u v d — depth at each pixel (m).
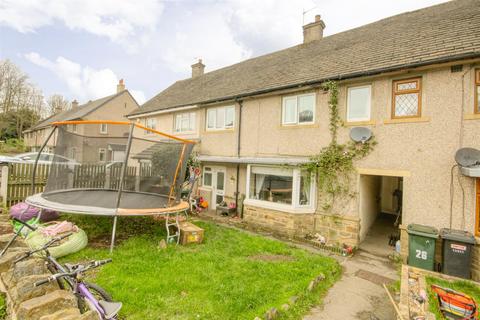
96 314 2.92
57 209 6.20
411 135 7.25
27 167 9.40
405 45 8.36
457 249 5.83
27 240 5.23
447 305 3.95
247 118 11.64
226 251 6.58
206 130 13.76
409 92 7.43
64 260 5.35
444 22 8.53
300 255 6.63
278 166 9.51
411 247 6.39
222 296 4.23
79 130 30.91
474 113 6.44
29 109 48.94
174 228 8.15
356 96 8.49
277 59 14.09
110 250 5.92
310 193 9.05
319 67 10.11
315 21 13.77
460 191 6.49
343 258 7.05
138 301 3.95
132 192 8.18
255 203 10.02
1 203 8.87
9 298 3.58
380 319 4.15
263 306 4.05
